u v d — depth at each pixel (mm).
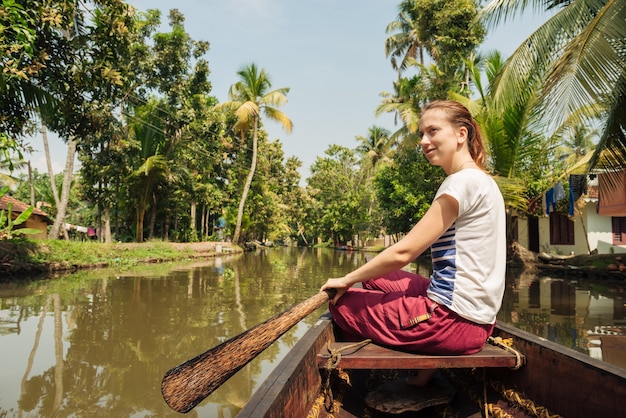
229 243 30219
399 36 25188
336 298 2113
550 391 1773
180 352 4887
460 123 1998
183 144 22953
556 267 14250
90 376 4152
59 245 14523
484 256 1808
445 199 1777
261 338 1703
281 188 41156
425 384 2180
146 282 11008
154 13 18500
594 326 5895
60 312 7020
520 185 13555
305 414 1663
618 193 10703
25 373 4207
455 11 17562
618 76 6367
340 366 1858
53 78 8234
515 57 7945
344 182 43062
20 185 39188
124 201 23406
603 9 6449
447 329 1811
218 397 3738
